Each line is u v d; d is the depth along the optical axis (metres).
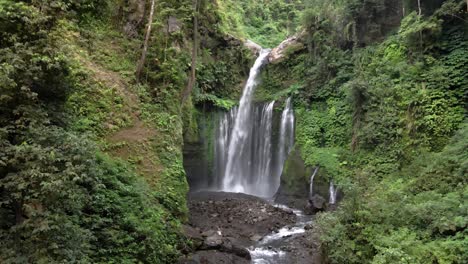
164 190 12.18
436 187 10.94
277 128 22.56
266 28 37.50
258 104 23.91
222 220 14.85
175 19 19.19
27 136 5.88
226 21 29.06
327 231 9.73
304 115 21.47
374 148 16.80
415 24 16.44
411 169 13.55
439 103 14.71
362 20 21.38
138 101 14.72
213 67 23.67
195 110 21.75
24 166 5.54
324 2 23.86
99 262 7.48
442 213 8.72
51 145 5.97
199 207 16.47
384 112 16.62
